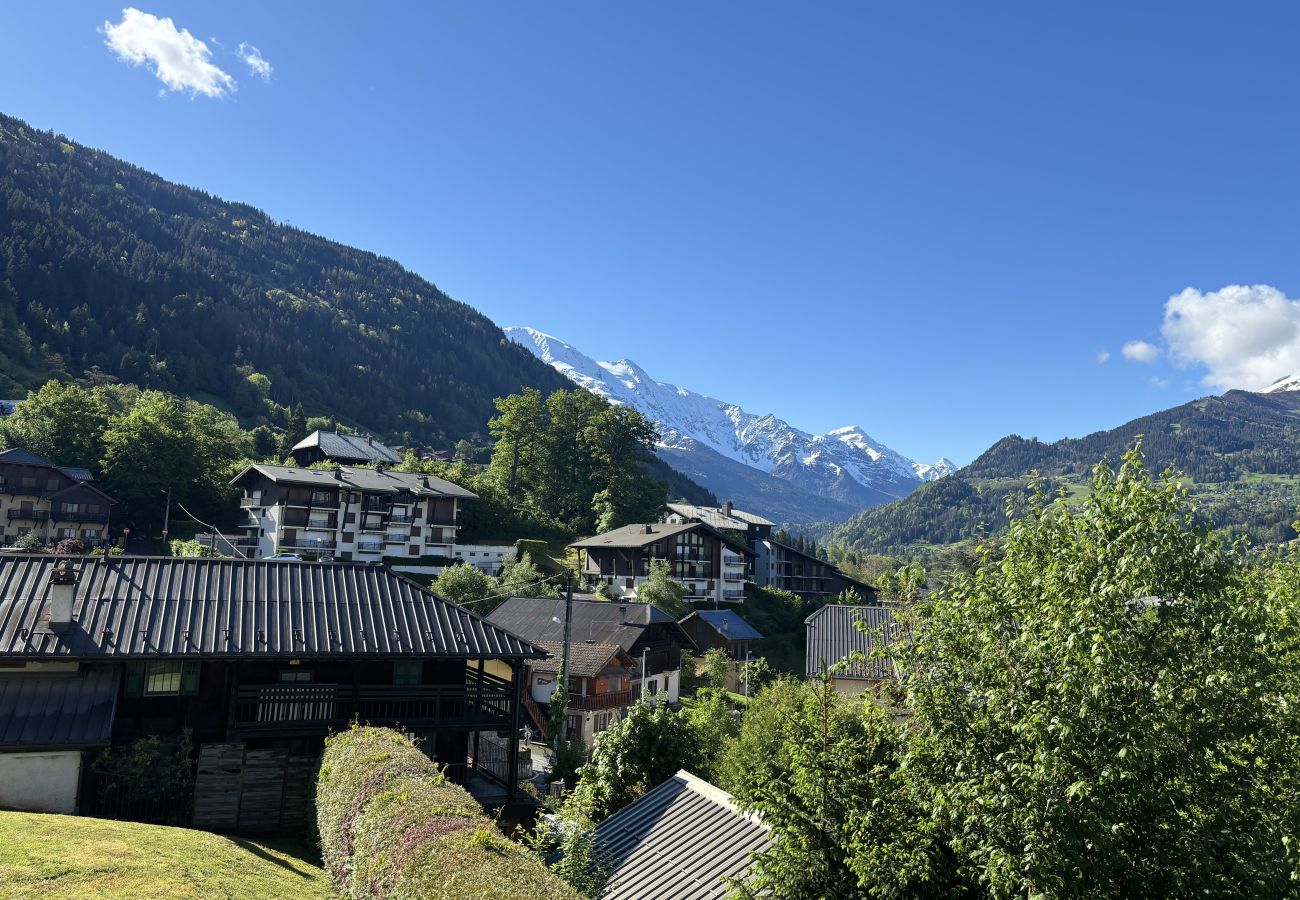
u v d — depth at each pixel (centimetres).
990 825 1172
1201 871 1102
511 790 2705
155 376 18200
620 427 12812
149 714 2456
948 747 1283
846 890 1312
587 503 12550
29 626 2248
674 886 1712
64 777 2056
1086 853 1115
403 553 9844
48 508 8950
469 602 7100
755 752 2772
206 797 2230
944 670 1371
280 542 9012
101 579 2502
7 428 10550
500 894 989
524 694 4856
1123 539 1241
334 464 10644
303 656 2423
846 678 4447
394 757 1722
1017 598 1338
